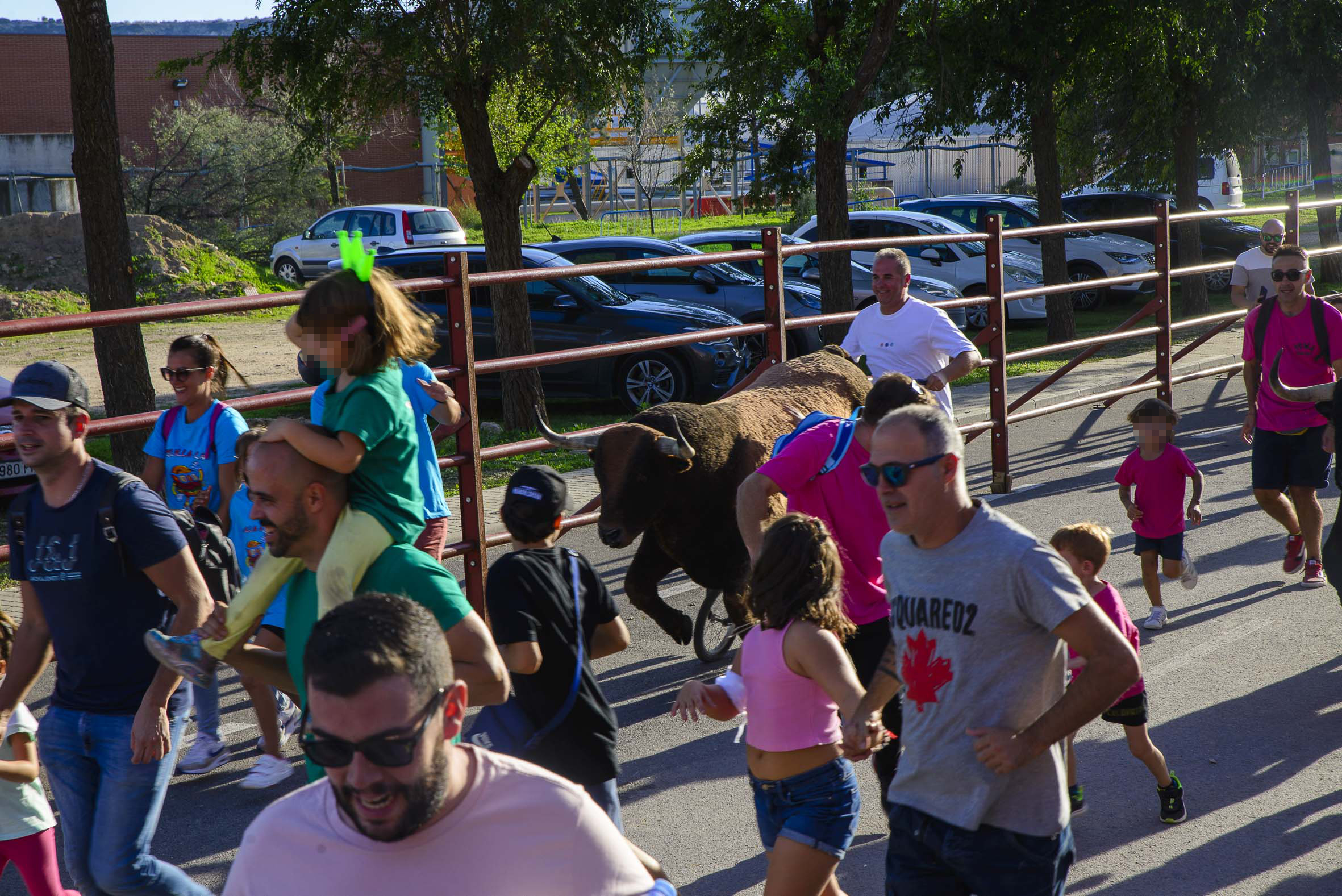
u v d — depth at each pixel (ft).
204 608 11.64
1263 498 24.21
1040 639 9.24
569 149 75.77
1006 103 62.18
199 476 17.25
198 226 117.19
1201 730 17.78
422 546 18.69
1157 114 67.62
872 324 22.35
